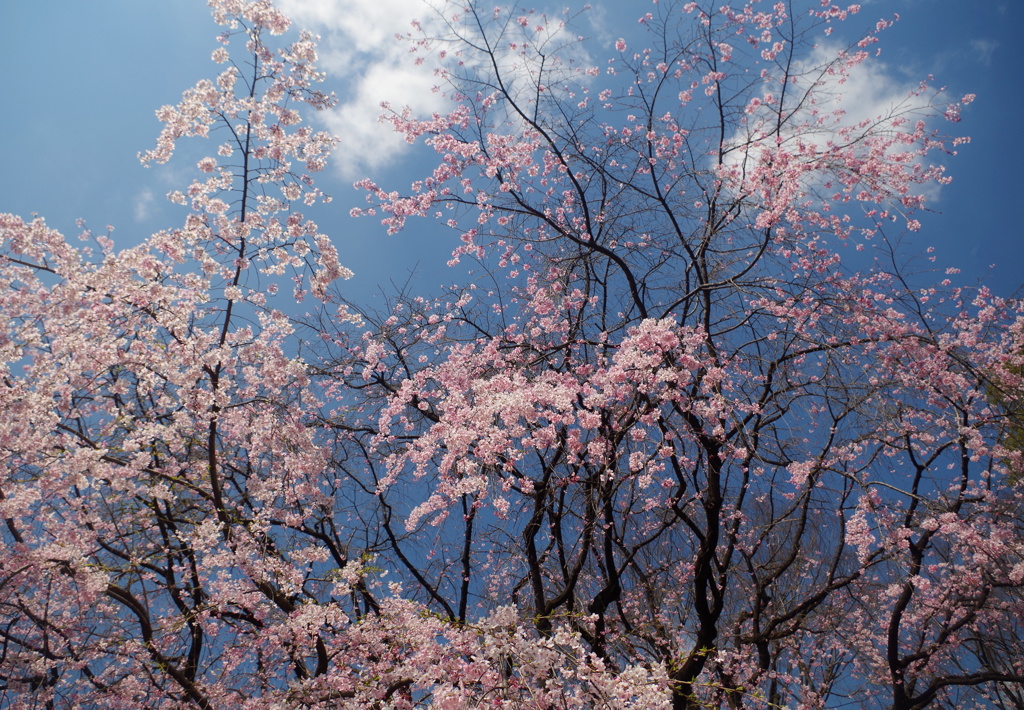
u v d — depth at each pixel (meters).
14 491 5.31
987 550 8.25
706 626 7.59
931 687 9.20
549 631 5.72
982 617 9.59
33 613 5.73
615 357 6.18
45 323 5.88
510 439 6.48
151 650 5.62
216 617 6.00
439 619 5.61
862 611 11.09
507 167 8.62
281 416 6.34
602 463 6.96
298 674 6.00
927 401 8.84
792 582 11.23
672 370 5.88
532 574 8.20
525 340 9.23
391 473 8.68
